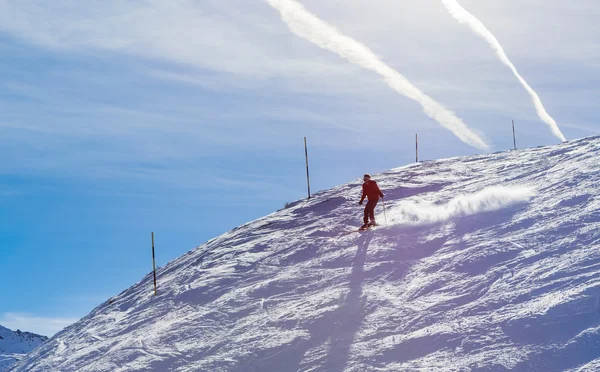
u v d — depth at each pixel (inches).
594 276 379.9
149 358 452.4
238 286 568.7
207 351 442.0
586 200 533.0
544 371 308.3
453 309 399.2
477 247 490.3
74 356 530.9
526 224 518.0
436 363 340.8
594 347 313.6
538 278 402.9
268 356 406.3
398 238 582.2
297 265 582.9
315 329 425.4
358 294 464.8
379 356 366.9
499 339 345.4
